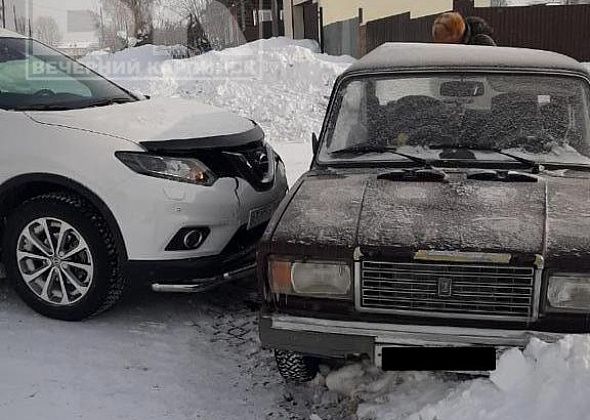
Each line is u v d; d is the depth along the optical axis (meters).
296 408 3.61
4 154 4.36
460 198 3.51
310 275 3.26
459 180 3.75
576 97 4.16
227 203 4.34
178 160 4.25
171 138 4.34
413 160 4.07
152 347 4.17
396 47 4.89
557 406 2.84
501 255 3.05
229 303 4.89
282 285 3.30
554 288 3.05
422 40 17.98
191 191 4.20
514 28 17.33
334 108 4.40
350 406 3.54
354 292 3.21
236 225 4.41
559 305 3.05
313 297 3.27
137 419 3.42
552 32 17.27
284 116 12.52
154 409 3.52
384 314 3.21
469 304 3.12
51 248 4.34
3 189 4.38
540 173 3.90
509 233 3.17
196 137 4.44
